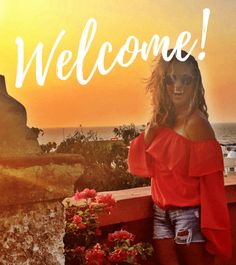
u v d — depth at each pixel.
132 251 2.89
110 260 2.82
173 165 3.78
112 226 3.43
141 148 3.87
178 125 3.86
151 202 3.74
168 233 3.72
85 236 2.94
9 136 1.47
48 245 1.48
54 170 1.46
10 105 1.49
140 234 3.69
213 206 3.78
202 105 3.97
